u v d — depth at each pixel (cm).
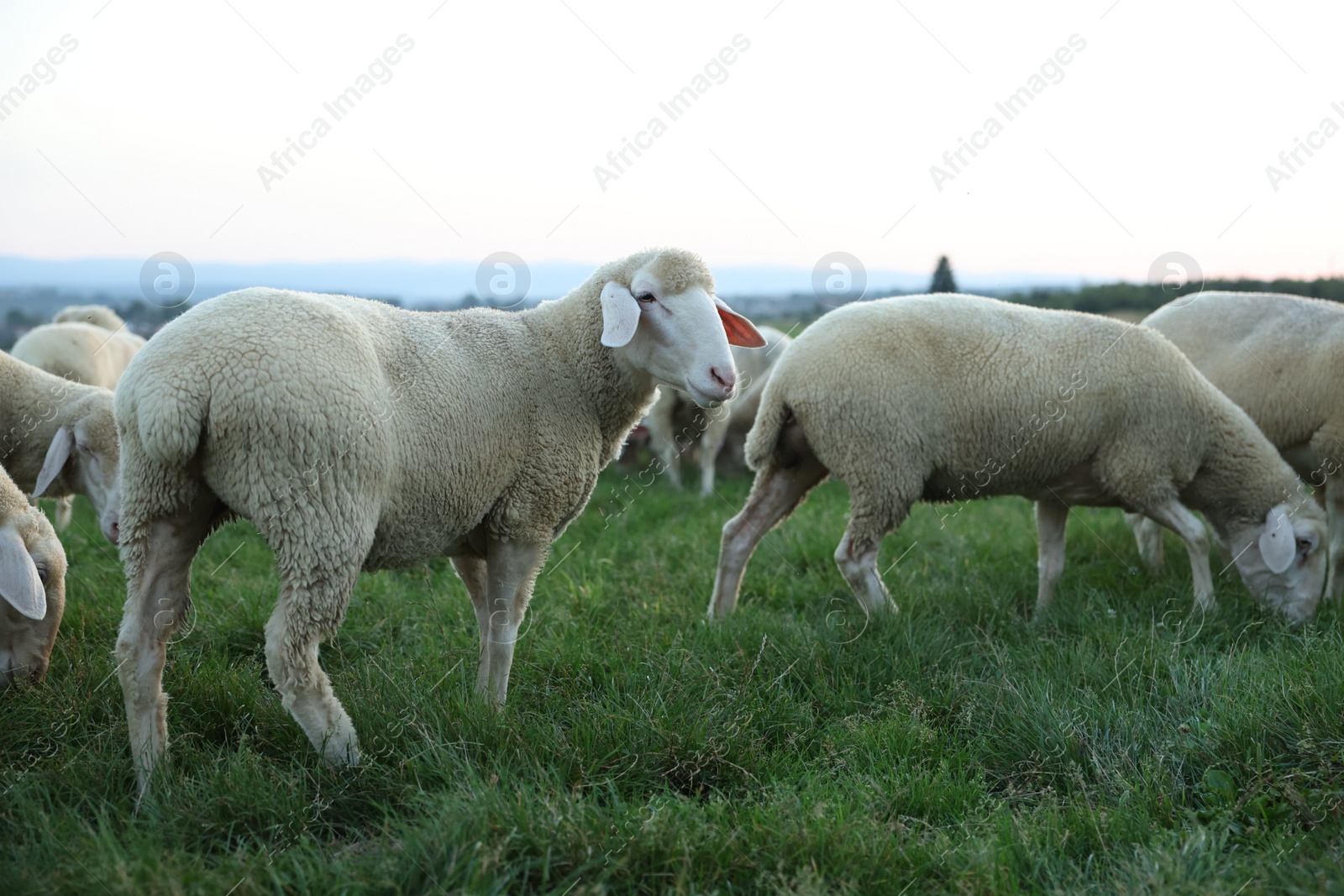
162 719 282
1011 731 326
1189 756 304
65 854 233
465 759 281
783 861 234
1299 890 228
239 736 300
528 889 231
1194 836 253
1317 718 304
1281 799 279
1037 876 245
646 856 238
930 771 298
